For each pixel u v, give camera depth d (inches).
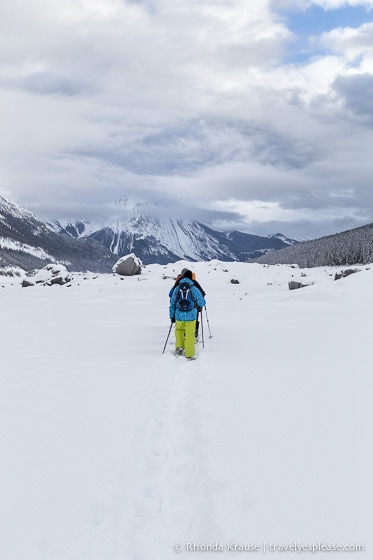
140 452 175.9
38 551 112.9
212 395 251.6
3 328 583.8
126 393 259.3
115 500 138.3
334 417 203.5
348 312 658.2
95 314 769.6
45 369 327.3
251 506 132.4
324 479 145.8
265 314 698.2
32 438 188.4
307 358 336.8
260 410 219.8
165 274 1600.6
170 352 402.9
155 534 127.3
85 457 169.3
